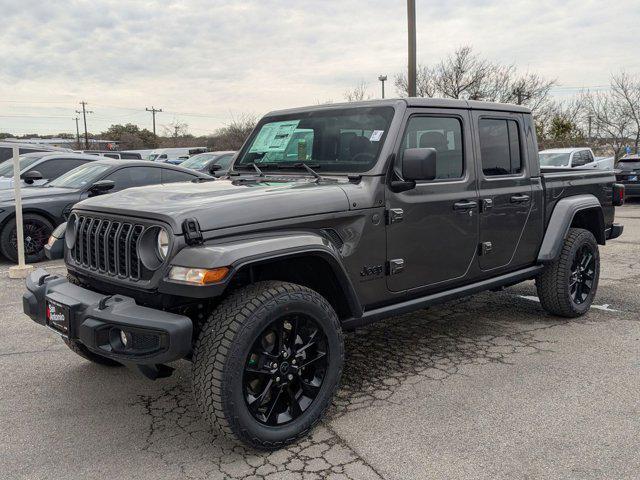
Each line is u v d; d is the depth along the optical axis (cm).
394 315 380
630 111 3112
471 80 3322
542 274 517
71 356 450
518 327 512
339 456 299
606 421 330
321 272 344
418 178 340
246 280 328
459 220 412
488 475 278
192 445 313
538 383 386
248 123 4538
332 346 321
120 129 7669
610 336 482
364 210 352
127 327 282
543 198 492
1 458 300
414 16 1577
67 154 1030
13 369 423
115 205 323
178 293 280
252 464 293
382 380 397
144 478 281
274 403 306
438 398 366
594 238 537
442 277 408
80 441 318
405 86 3538
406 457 296
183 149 2597
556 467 284
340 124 400
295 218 321
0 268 790
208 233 289
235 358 281
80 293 321
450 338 484
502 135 458
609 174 591
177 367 427
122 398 373
